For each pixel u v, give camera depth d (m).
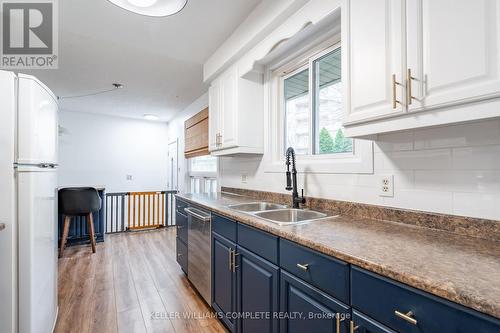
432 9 0.95
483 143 1.08
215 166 4.33
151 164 6.46
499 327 0.57
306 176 2.02
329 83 2.01
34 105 1.39
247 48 2.26
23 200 1.33
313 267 1.07
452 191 1.17
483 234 1.07
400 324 0.76
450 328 0.65
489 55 0.81
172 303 2.25
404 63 1.04
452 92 0.90
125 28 2.29
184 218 2.77
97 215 4.16
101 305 2.21
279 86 2.49
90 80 3.57
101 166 5.89
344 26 1.32
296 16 1.77
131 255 3.53
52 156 1.74
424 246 0.98
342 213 1.68
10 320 1.28
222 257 1.88
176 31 2.36
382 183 1.46
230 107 2.56
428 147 1.26
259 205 2.27
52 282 1.78
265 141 2.54
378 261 0.83
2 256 1.27
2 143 1.29
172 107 5.12
